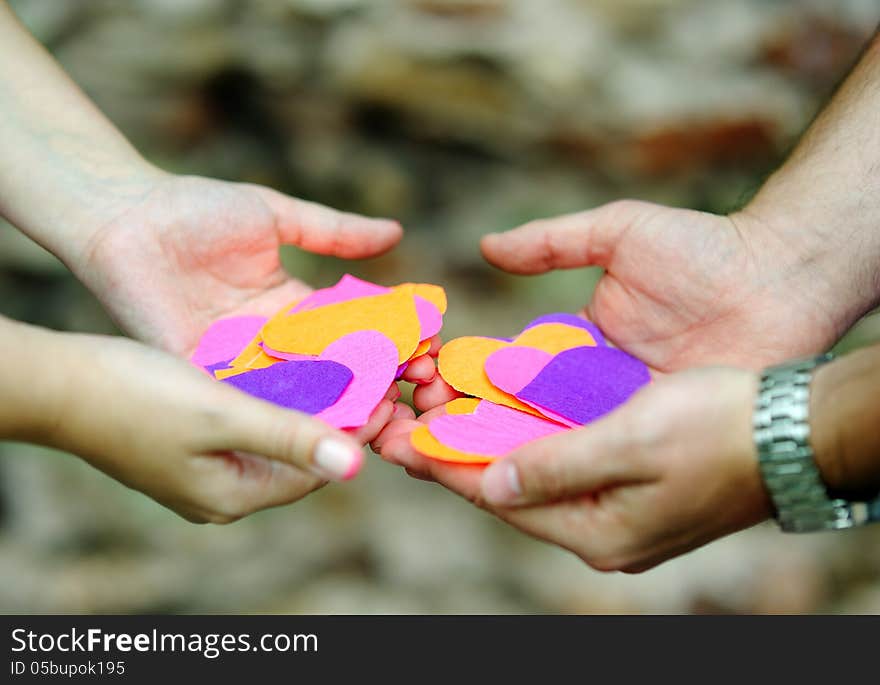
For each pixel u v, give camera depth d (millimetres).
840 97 1214
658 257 1197
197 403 1078
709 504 1083
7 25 1233
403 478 1472
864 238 1182
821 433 1062
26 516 1401
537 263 1235
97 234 1197
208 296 1216
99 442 1094
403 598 1380
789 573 1390
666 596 1379
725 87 1952
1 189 1209
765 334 1186
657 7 2078
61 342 1088
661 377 1209
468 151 1952
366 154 1928
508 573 1399
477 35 1940
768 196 1206
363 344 1172
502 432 1135
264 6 1940
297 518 1423
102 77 1844
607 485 1085
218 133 1904
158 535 1404
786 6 2074
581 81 1956
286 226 1239
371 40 1919
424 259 1833
